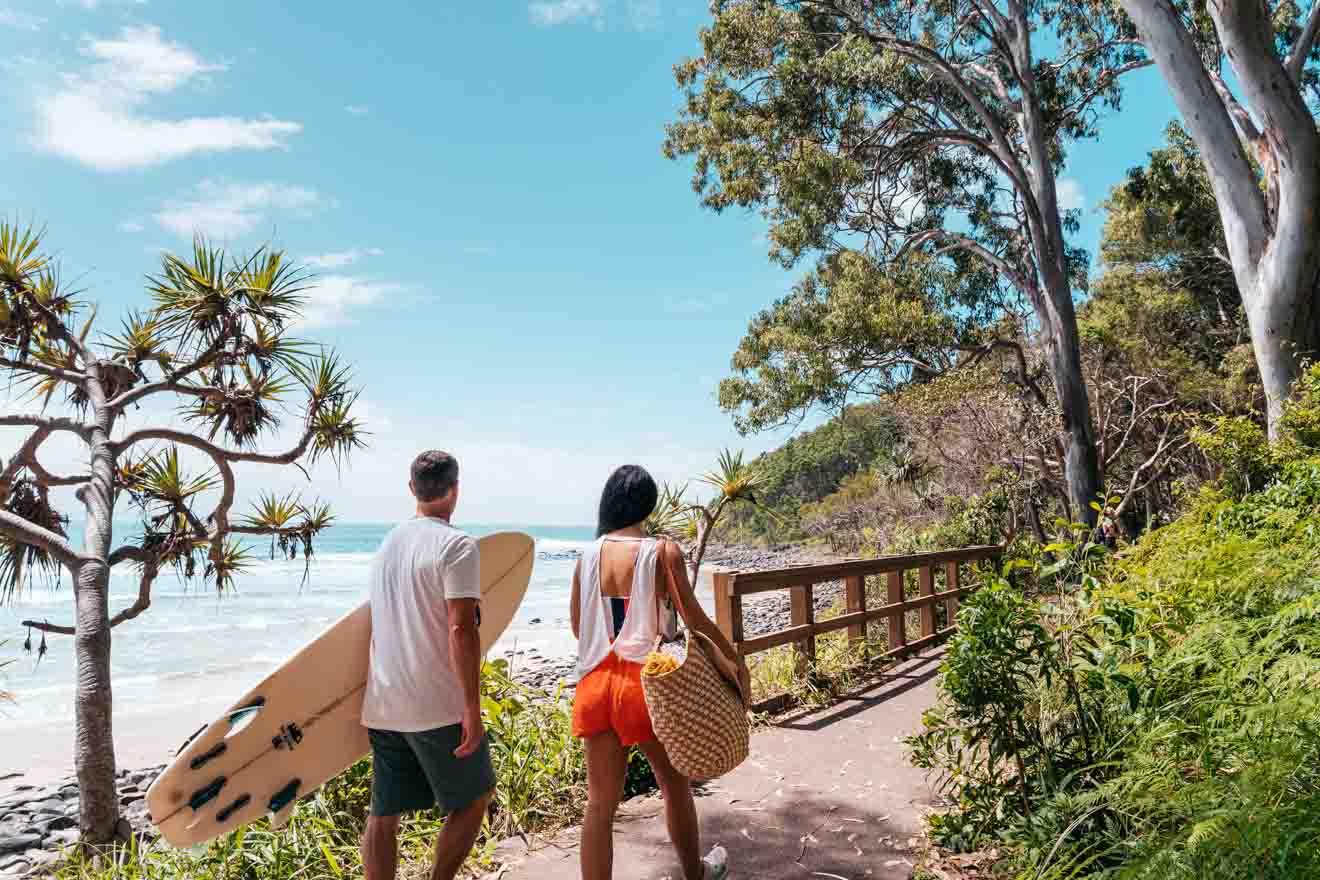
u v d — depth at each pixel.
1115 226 31.83
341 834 4.05
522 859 3.67
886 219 24.14
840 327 21.83
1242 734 2.50
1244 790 2.20
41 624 5.25
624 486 2.98
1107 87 22.66
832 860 3.52
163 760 9.76
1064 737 3.45
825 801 4.24
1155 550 5.29
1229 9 11.01
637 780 4.56
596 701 2.77
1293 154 10.92
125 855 4.48
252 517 6.57
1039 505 22.36
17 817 7.47
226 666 17.59
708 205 23.08
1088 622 3.46
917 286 23.50
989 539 15.06
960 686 3.38
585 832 2.75
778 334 23.36
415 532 2.85
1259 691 2.78
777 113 20.80
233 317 5.97
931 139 22.55
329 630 3.06
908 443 22.12
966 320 24.75
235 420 6.17
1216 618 3.49
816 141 20.62
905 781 4.53
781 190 21.11
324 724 3.04
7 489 5.54
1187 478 19.83
